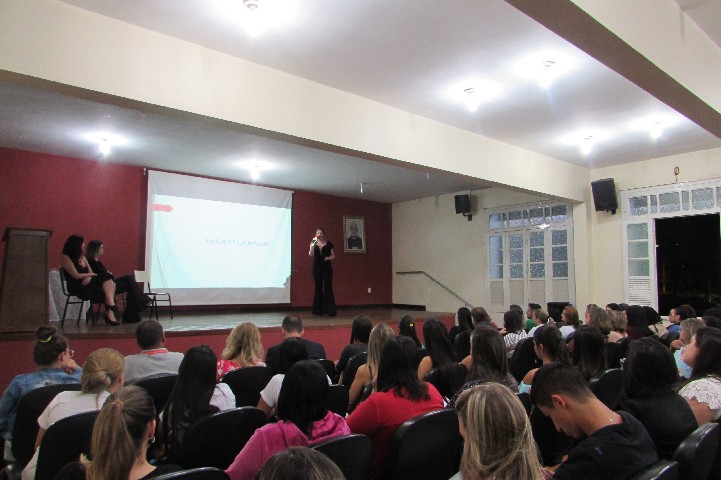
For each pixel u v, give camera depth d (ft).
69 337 16.65
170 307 25.00
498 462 3.42
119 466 4.09
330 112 15.65
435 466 6.64
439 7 11.10
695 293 24.75
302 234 34.45
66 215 25.71
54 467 6.24
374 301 37.70
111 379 7.47
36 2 10.73
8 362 15.28
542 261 28.14
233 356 10.77
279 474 2.64
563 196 24.53
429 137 18.57
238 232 31.40
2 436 8.52
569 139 21.07
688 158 22.91
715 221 24.73
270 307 32.68
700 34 11.82
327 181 31.17
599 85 15.26
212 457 6.40
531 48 12.96
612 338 13.80
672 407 6.14
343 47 13.08
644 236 24.13
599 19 8.74
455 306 33.35
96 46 11.47
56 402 7.16
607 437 4.56
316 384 5.61
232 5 11.19
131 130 21.04
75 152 24.99
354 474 5.54
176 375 8.98
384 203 38.86
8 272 15.75
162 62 12.44
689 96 11.49
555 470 4.61
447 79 15.03
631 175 24.73
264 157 25.39
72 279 19.11
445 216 34.73
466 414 3.66
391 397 6.77
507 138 20.99
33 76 10.58
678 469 4.79
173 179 29.17
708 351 7.42
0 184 23.99
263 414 6.87
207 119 13.37
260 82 14.15
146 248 27.94
